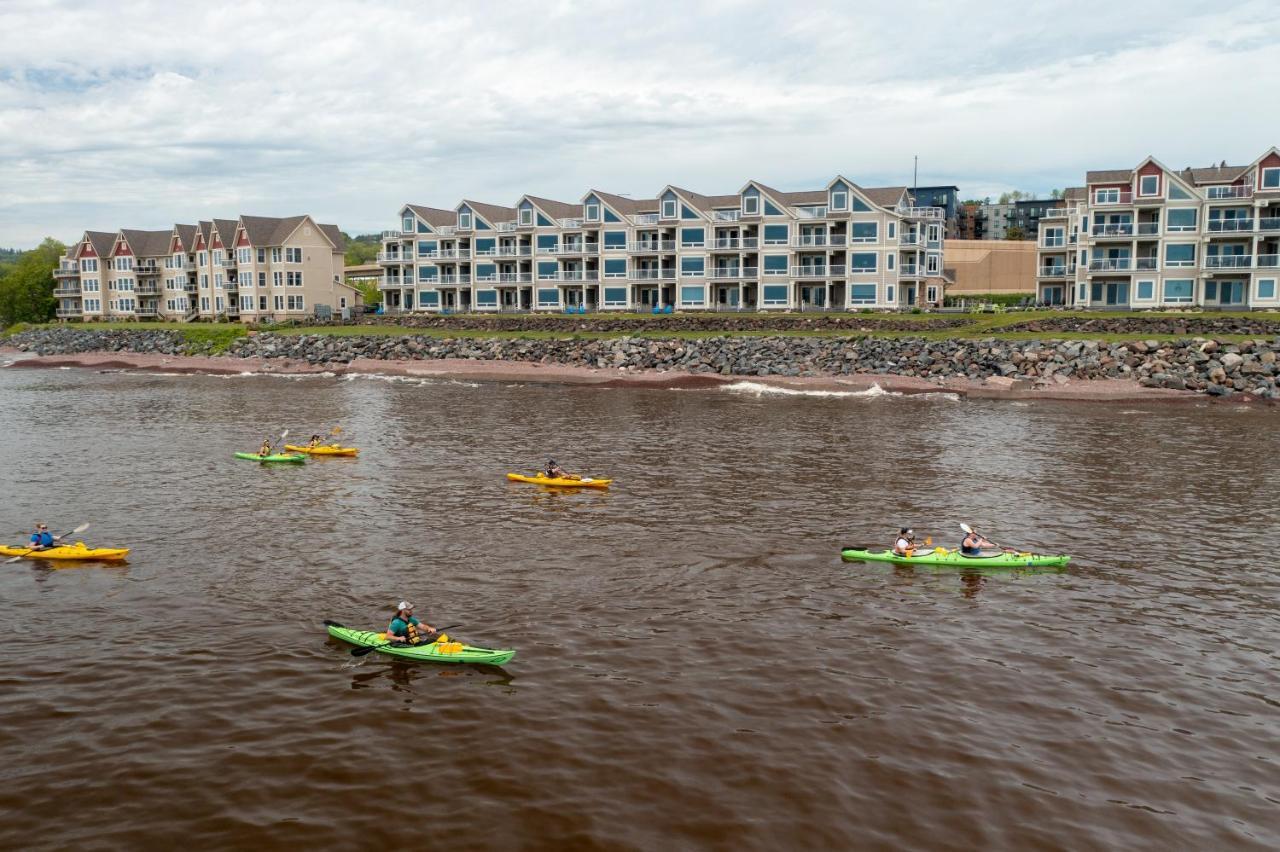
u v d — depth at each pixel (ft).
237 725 54.13
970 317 255.50
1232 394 185.98
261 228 395.55
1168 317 227.81
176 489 114.62
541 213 358.23
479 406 194.39
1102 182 275.80
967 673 60.95
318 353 295.69
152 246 449.89
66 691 58.39
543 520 98.63
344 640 65.87
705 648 64.90
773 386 221.05
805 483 115.96
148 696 57.72
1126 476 118.73
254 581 79.20
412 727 53.93
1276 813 45.85
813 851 42.78
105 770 49.29
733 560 84.64
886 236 301.02
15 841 43.27
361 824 44.70
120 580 79.66
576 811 45.70
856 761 50.21
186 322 405.39
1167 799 46.98
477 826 44.55
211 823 44.75
